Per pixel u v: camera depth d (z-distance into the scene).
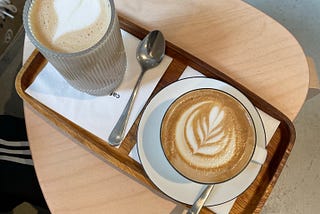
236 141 0.37
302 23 0.81
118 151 0.40
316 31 0.80
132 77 0.43
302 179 0.74
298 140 0.75
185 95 0.38
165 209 0.39
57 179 0.41
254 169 0.39
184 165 0.36
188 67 0.43
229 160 0.36
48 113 0.41
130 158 0.40
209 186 0.38
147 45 0.42
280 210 0.73
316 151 0.75
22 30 0.80
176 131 0.37
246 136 0.37
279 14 0.81
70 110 0.42
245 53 0.43
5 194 0.52
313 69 0.52
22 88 0.42
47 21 0.33
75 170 0.41
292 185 0.73
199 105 0.38
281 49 0.43
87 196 0.40
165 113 0.38
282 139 0.41
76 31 0.33
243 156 0.36
